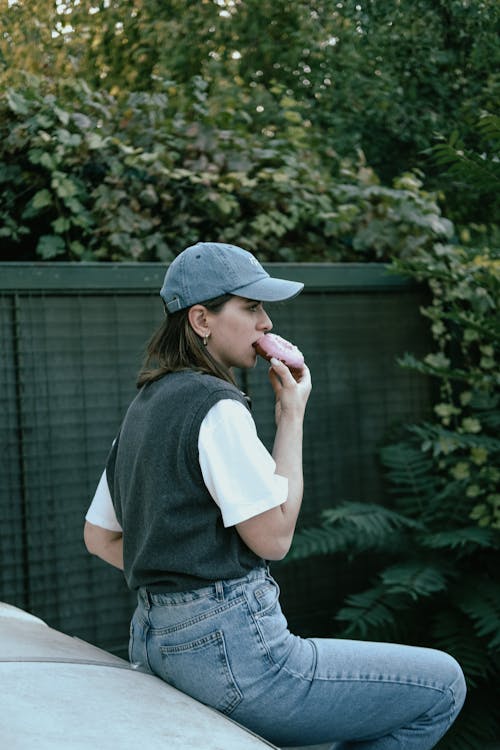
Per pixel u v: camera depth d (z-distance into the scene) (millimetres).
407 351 4266
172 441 1699
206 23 7695
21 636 1913
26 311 3535
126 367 3695
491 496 3814
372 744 1879
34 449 3537
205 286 1812
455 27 6930
